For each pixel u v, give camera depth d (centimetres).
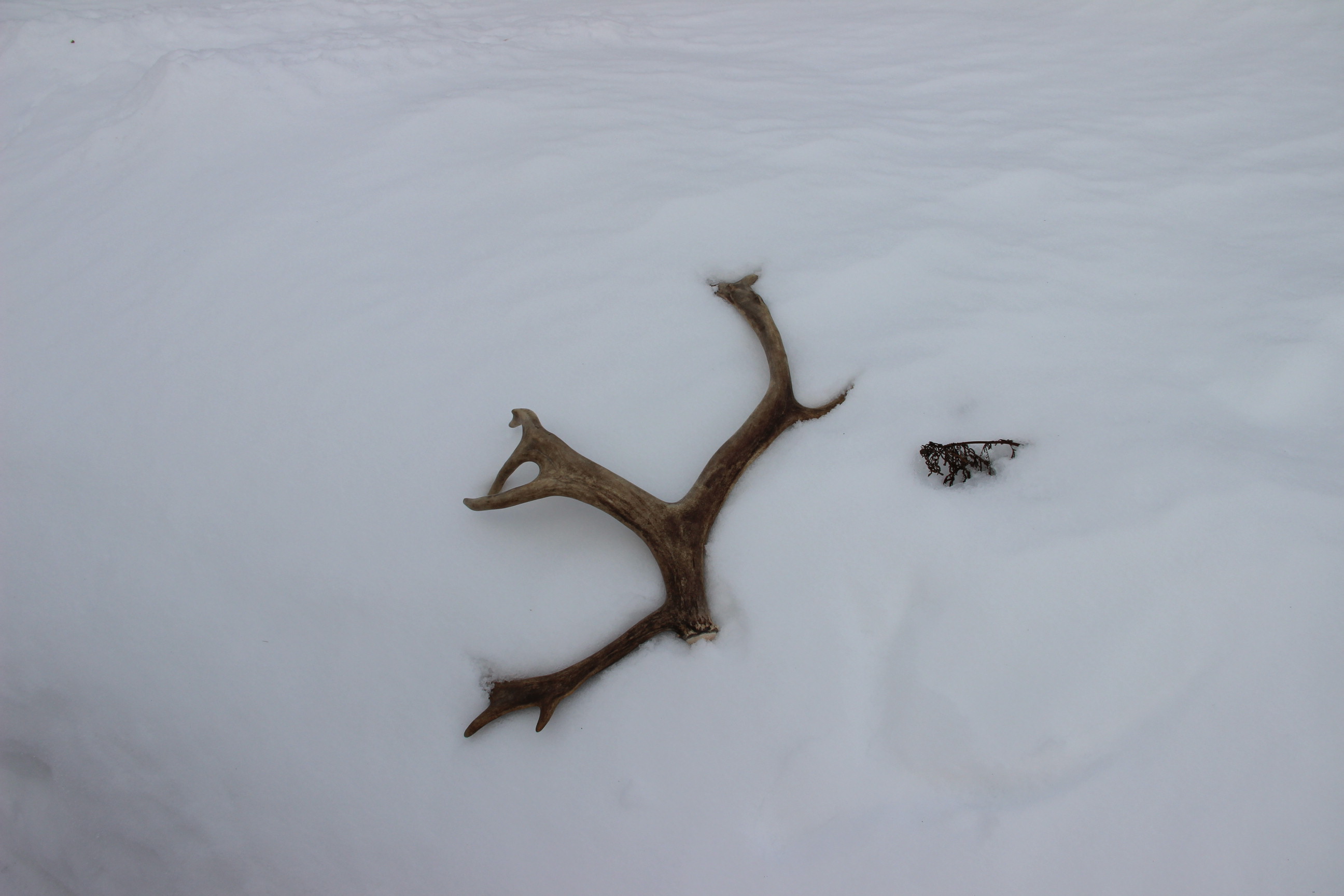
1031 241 112
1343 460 83
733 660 80
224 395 97
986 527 83
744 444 89
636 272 107
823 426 92
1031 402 93
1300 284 102
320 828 77
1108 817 70
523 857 74
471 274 106
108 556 89
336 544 87
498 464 91
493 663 82
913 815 72
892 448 90
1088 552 80
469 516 88
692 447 93
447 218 114
